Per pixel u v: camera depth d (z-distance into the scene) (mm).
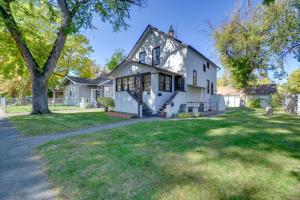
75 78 28781
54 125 9055
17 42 12422
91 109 20703
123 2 12617
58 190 3078
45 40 16734
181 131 6711
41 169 3947
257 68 22672
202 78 20094
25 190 3098
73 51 27047
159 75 14523
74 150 4969
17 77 28438
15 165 4172
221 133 6176
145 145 5082
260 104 28781
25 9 13031
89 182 3207
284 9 14000
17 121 10242
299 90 29500
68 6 12703
